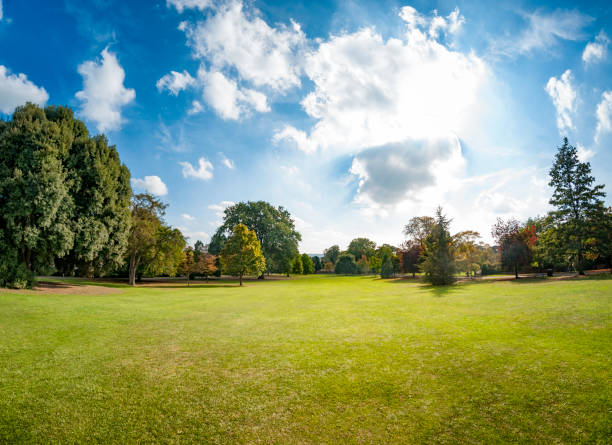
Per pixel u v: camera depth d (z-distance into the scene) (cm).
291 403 426
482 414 380
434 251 2406
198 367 572
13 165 1706
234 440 344
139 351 674
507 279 2558
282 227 5562
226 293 2400
